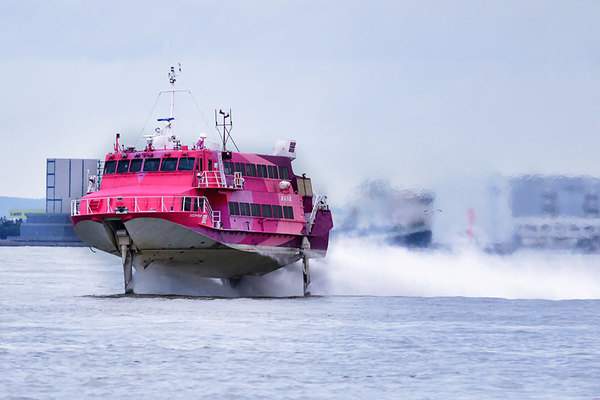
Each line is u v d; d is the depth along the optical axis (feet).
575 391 391.45
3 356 449.06
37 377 403.75
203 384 395.75
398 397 378.94
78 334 520.83
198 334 526.57
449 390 391.86
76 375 409.28
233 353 467.11
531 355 472.44
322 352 474.49
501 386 399.85
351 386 396.78
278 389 388.98
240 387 391.45
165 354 460.96
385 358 460.14
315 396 378.32
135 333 526.16
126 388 386.52
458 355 470.80
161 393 379.14
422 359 458.91
